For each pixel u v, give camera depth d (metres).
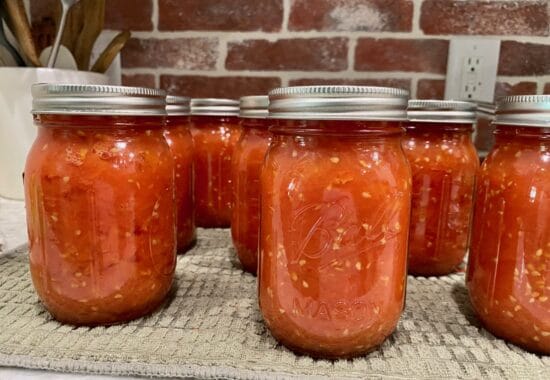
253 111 0.58
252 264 0.62
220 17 0.97
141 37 1.00
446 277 0.65
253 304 0.54
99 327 0.47
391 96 0.39
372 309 0.42
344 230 0.40
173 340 0.45
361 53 0.96
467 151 0.62
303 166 0.41
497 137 0.48
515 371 0.41
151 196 0.48
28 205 0.47
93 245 0.45
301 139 0.41
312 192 0.40
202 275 0.62
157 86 1.01
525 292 0.43
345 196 0.40
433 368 0.42
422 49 0.95
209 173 0.81
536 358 0.44
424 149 0.60
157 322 0.49
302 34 0.96
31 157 0.46
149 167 0.47
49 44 0.99
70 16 0.91
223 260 0.68
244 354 0.43
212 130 0.80
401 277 0.44
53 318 0.49
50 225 0.45
